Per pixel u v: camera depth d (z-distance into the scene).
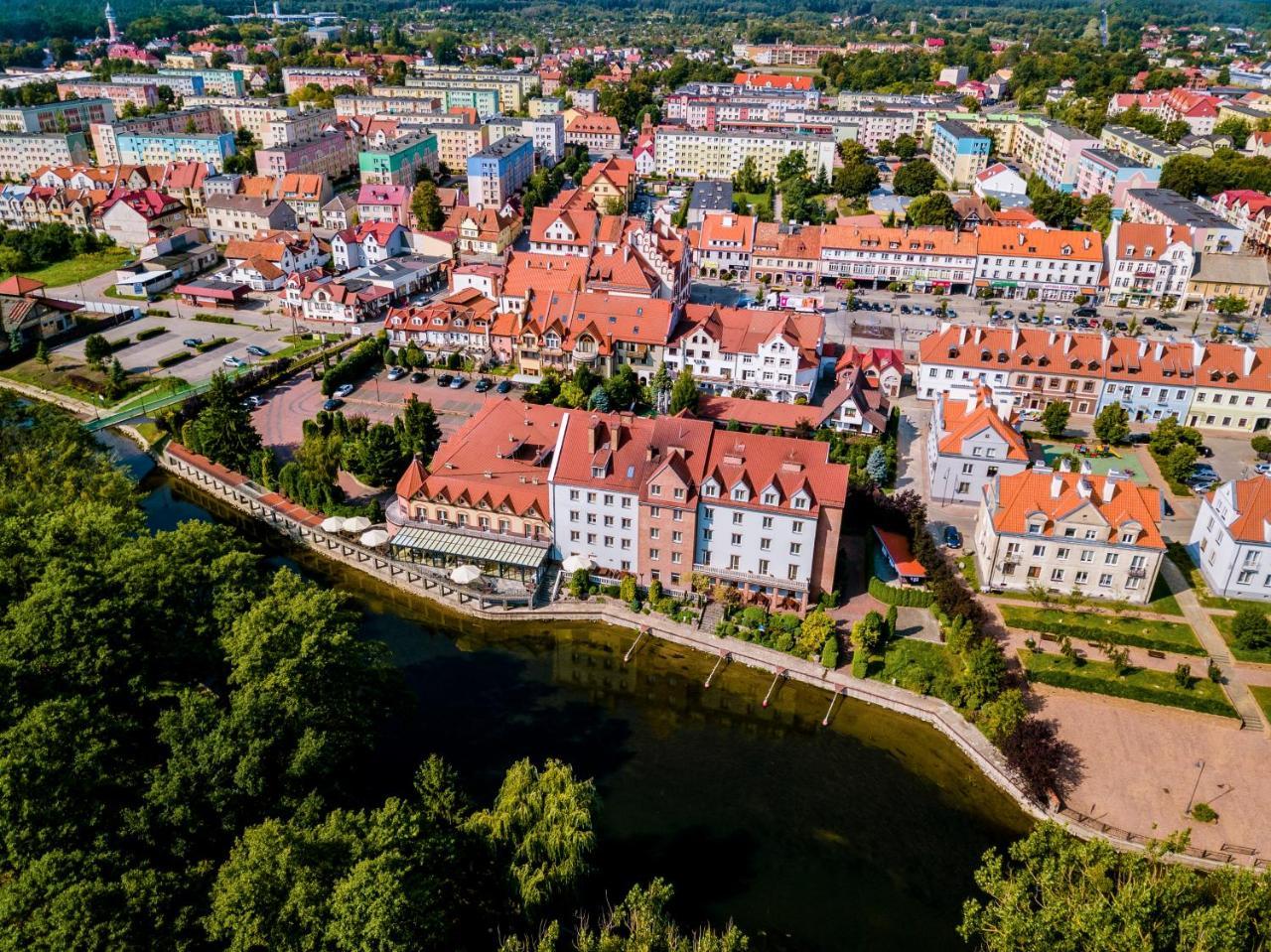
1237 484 125.81
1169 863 89.81
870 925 83.69
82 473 132.62
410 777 98.19
